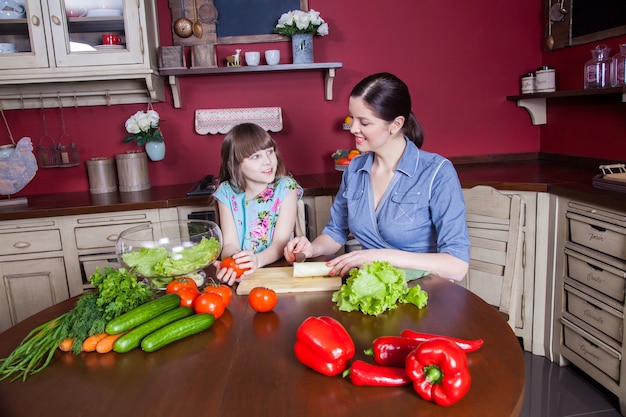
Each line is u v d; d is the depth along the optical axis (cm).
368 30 303
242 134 177
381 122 154
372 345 97
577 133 290
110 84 286
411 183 160
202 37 294
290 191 190
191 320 107
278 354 99
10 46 259
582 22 274
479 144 321
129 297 108
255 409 82
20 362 98
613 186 205
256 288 119
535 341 248
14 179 260
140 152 293
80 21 259
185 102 302
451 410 79
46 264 256
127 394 88
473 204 185
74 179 303
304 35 280
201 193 259
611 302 200
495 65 313
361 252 140
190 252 131
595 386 220
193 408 83
